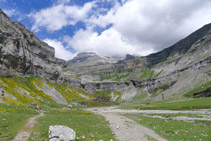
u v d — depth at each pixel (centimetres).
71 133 2014
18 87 12125
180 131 2955
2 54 13938
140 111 10294
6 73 12900
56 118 4419
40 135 2308
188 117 5653
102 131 2866
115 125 3775
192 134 2653
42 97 13638
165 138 2473
